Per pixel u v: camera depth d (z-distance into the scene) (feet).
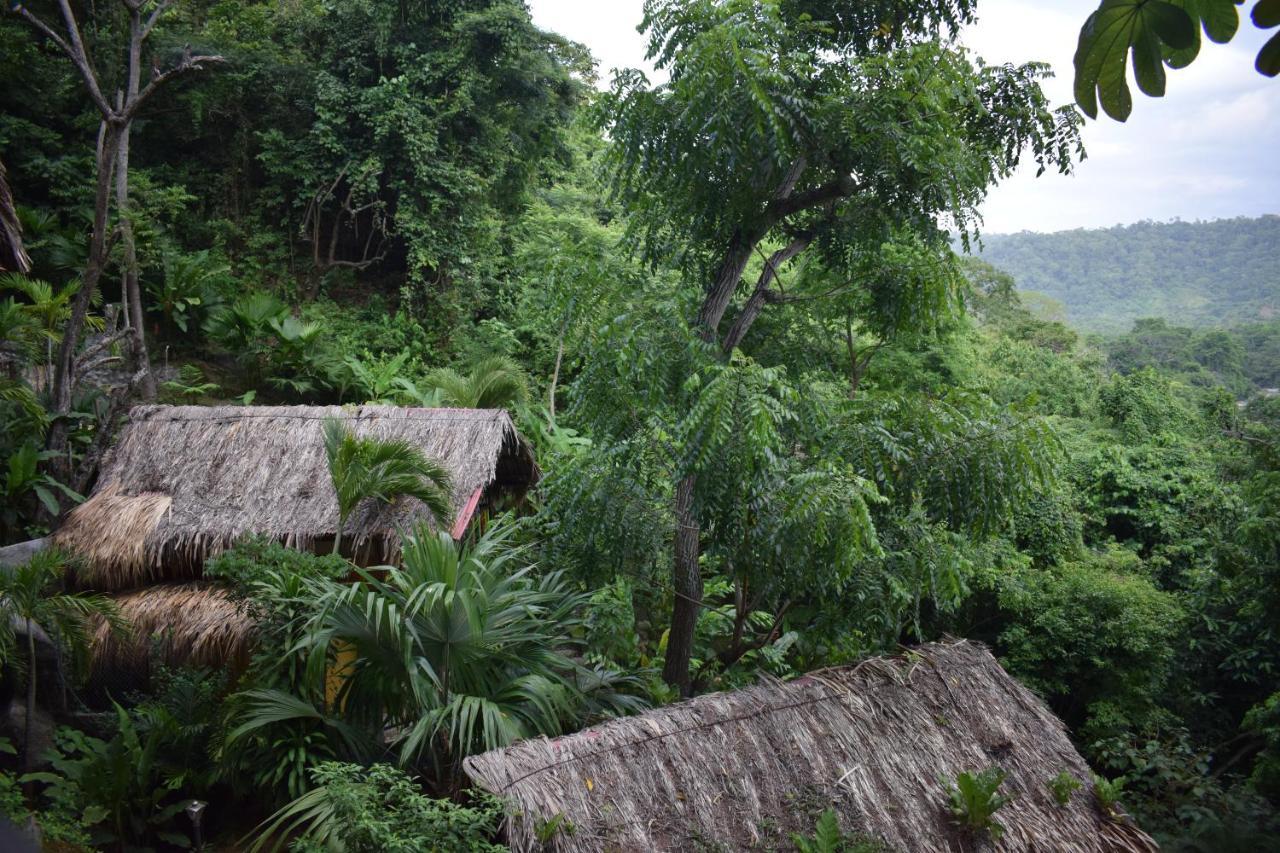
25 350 32.50
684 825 13.85
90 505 25.18
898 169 20.62
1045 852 15.90
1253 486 31.63
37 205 44.57
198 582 23.95
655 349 20.65
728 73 19.76
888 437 20.35
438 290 55.57
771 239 25.91
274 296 50.49
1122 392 66.28
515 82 57.52
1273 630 31.55
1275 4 3.98
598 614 24.30
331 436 23.98
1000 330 104.27
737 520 20.12
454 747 16.92
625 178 22.68
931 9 23.63
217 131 53.06
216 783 19.39
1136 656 33.58
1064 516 41.24
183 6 52.80
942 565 22.38
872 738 16.52
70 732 18.17
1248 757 32.94
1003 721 18.38
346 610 16.85
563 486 22.27
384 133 51.85
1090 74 4.39
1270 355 123.03
